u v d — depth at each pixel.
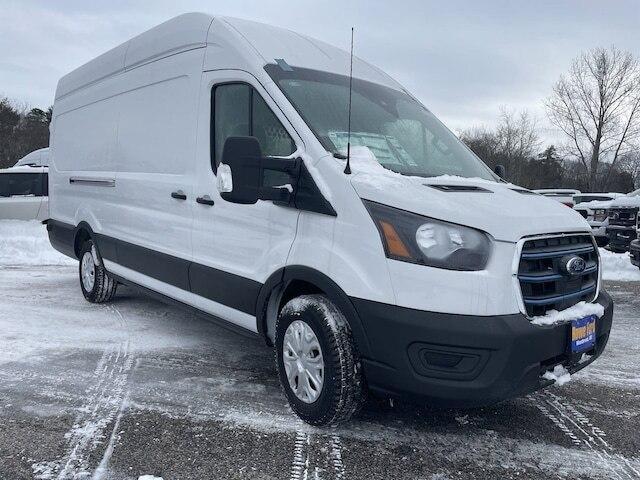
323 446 3.19
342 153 3.46
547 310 3.08
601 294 3.59
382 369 3.04
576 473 2.99
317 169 3.37
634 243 8.93
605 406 3.88
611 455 3.19
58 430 3.29
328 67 4.23
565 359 3.12
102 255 6.10
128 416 3.50
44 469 2.87
